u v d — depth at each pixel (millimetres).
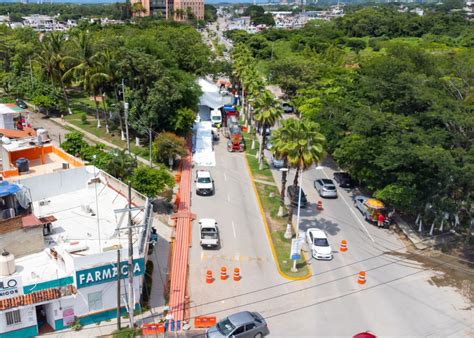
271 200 48938
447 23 175500
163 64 66312
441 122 44469
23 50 92562
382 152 43406
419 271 36844
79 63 73500
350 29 183625
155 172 43156
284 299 32156
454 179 40125
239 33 177375
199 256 37188
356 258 38469
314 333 28641
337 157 50062
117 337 26828
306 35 169000
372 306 31875
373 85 52625
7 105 55938
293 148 37781
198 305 30953
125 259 28031
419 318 30781
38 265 27844
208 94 76000
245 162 60875
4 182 30391
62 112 74938
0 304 24859
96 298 27906
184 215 43656
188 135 66312
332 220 45281
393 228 44500
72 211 33656
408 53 70312
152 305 30578
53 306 26750
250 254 37938
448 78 53844
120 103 59062
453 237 42875
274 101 55500
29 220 29000
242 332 26969
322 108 60812
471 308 32125
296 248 35094
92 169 38969
